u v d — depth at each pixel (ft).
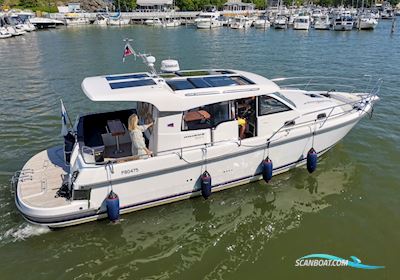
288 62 96.58
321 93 40.75
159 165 26.78
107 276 23.31
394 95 57.88
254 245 26.27
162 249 25.73
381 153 38.32
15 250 24.76
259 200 30.94
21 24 199.52
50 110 53.11
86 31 204.95
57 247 25.26
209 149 28.04
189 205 29.81
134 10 301.02
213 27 227.20
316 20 224.12
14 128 45.83
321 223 28.40
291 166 33.24
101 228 27.04
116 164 25.62
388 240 26.48
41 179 27.86
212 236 27.12
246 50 123.03
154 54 117.70
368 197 31.27
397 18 302.25
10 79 75.05
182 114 27.04
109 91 25.95
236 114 29.66
